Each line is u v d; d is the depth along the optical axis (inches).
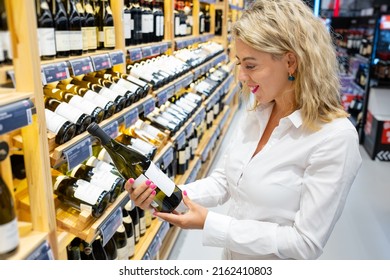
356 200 164.4
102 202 59.4
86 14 78.5
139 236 97.2
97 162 70.2
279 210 51.9
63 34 61.7
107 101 71.2
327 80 47.4
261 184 51.9
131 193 52.9
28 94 43.1
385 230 141.0
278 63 47.1
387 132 208.5
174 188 53.6
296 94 49.4
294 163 50.1
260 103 56.9
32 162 46.5
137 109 86.0
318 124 48.5
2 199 41.8
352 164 46.8
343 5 328.2
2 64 44.2
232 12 311.9
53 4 64.6
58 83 74.9
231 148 59.9
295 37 45.2
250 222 52.2
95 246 76.5
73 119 59.5
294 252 48.7
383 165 206.8
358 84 275.9
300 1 47.3
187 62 146.8
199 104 153.7
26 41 42.9
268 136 55.1
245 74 49.1
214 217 53.4
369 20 256.2
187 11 174.9
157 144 96.3
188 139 148.5
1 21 43.2
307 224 47.8
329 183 46.6
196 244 130.6
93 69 67.6
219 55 229.0
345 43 326.0
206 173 186.5
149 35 108.0
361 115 245.6
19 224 48.9
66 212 59.2
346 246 130.4
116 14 83.0
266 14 45.6
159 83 104.7
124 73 92.3
